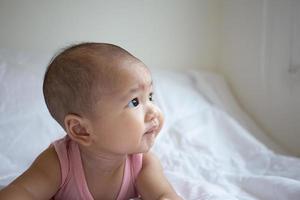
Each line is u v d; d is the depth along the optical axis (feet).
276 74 4.77
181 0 5.74
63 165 2.34
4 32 4.85
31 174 2.27
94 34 5.28
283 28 4.60
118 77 2.13
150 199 2.40
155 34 5.66
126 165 2.49
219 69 6.04
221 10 5.95
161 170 2.62
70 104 2.20
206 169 3.32
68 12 5.10
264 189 2.82
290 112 4.57
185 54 5.91
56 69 2.24
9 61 4.13
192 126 4.31
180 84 5.14
